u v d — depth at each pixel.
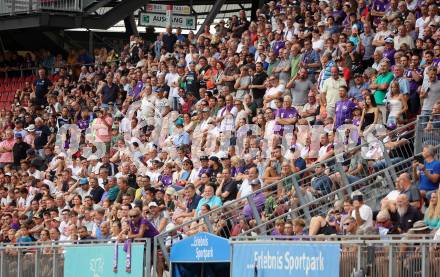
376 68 76.69
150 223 65.62
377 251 51.56
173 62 93.56
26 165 94.06
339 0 89.06
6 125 106.94
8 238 81.25
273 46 87.50
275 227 61.97
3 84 121.75
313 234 58.84
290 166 67.75
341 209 60.25
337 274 53.22
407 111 71.25
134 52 105.31
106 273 65.81
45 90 110.06
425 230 53.75
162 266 64.75
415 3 83.62
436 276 49.06
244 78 85.44
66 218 77.75
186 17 103.00
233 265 59.66
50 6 106.62
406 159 63.69
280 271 56.62
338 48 81.12
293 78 81.12
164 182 78.94
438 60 72.88
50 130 101.25
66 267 68.44
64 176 86.69
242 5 131.62
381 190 63.44
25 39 118.88
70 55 116.69
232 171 73.69
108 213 74.69
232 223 66.31
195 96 90.94
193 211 70.44
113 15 108.25
